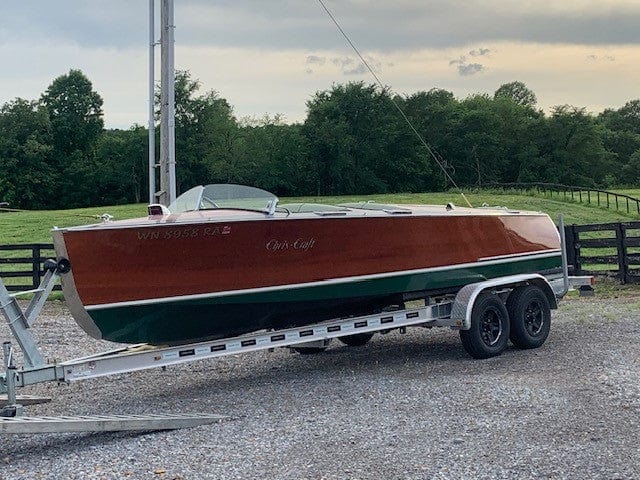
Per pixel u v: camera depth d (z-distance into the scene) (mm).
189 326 8234
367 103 87688
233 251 8086
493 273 10383
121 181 84875
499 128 91562
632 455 5711
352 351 10820
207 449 6289
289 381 8859
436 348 10727
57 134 92562
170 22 12969
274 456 6020
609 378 8086
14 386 6691
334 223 8727
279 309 8672
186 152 83312
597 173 93812
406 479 5379
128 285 7590
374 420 6953
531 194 47438
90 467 5941
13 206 82625
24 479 5695
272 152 84500
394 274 9297
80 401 8289
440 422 6789
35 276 18141
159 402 8109
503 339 9828
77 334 12906
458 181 90562
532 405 7191
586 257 17656
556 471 5426
